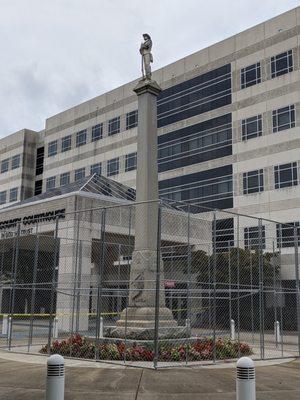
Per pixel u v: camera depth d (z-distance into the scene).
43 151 74.62
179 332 16.09
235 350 16.16
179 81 54.59
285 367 14.22
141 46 19.30
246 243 43.88
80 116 65.94
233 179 47.09
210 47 51.81
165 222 32.66
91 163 62.81
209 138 50.34
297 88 43.38
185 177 51.97
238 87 48.22
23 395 9.92
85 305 28.58
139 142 18.30
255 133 46.06
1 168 79.38
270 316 35.47
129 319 16.27
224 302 34.94
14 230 34.19
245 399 7.61
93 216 29.88
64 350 15.89
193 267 33.78
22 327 30.27
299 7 44.19
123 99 60.19
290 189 42.47
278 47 45.34
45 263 40.69
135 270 16.78
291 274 38.75
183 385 10.95
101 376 11.79
